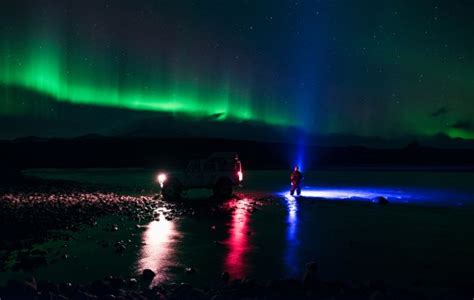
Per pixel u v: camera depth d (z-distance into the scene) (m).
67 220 14.59
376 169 74.12
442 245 10.84
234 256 9.49
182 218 15.50
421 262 9.05
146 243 10.88
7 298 5.86
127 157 98.25
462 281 7.70
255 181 38.97
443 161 106.75
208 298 6.44
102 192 26.39
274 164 91.50
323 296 6.54
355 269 8.48
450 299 6.57
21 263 8.49
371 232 12.73
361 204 20.69
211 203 20.52
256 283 7.10
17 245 10.31
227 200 22.11
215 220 15.04
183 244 10.77
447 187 33.00
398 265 8.80
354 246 10.64
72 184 33.28
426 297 6.57
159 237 11.70
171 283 7.41
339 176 50.41
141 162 92.12
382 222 14.85
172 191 23.14
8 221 13.99
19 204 18.78
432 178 46.59
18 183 33.03
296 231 12.80
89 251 9.91
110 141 113.12
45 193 24.83
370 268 8.55
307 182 39.03
